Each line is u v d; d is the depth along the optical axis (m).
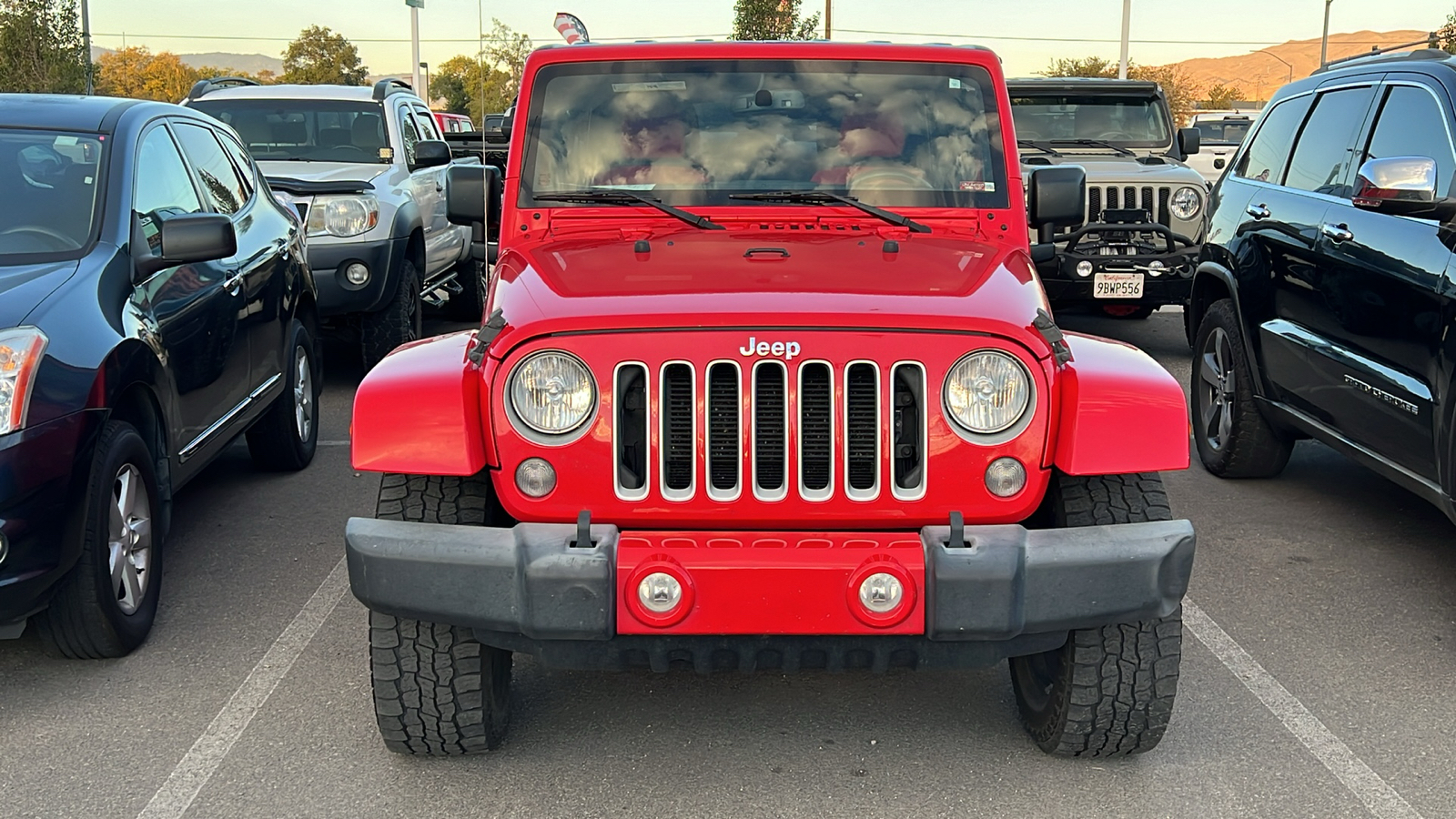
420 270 9.26
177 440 4.82
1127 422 3.10
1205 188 9.44
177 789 3.44
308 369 6.86
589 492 3.12
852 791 3.43
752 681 4.14
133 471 4.37
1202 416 6.68
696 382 3.08
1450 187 4.64
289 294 6.45
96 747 3.68
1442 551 5.39
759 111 4.31
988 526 3.05
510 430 3.12
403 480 3.30
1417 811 3.31
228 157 6.27
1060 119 11.19
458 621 3.08
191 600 4.86
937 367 3.09
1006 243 4.13
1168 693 3.34
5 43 27.84
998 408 3.10
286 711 3.92
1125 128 11.16
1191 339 6.88
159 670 4.22
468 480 3.31
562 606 3.00
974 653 3.15
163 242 4.62
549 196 4.24
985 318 3.12
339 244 8.12
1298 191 5.89
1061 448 3.13
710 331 3.10
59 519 3.88
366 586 3.13
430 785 3.46
